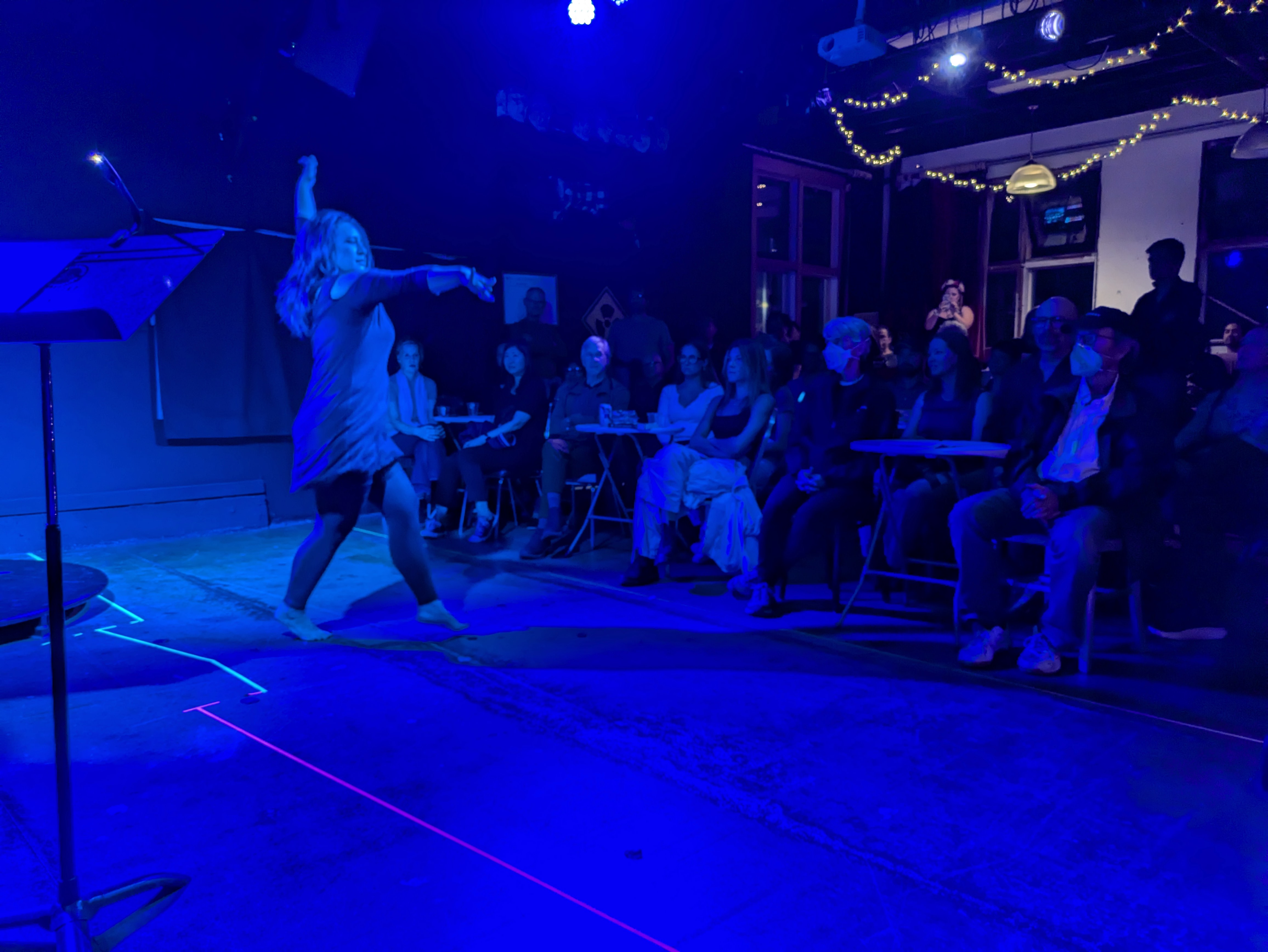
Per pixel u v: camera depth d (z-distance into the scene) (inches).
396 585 187.0
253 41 240.8
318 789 93.3
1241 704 114.5
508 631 151.6
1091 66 310.5
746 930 68.3
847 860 78.3
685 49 336.2
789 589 180.5
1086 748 101.7
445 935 68.1
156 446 241.0
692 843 81.4
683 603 169.3
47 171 215.5
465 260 296.4
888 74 311.7
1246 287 344.8
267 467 262.1
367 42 262.8
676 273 353.7
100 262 66.0
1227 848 80.0
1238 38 261.7
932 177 414.3
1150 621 142.3
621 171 332.8
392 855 80.0
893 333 426.3
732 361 179.8
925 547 168.4
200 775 97.1
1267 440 135.6
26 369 219.1
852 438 155.4
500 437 227.3
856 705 115.5
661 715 112.8
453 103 287.6
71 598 157.4
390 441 146.8
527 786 93.4
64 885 66.5
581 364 313.1
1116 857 78.6
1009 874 75.9
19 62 209.5
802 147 384.8
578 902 72.2
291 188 257.4
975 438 163.9
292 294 142.9
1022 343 204.8
